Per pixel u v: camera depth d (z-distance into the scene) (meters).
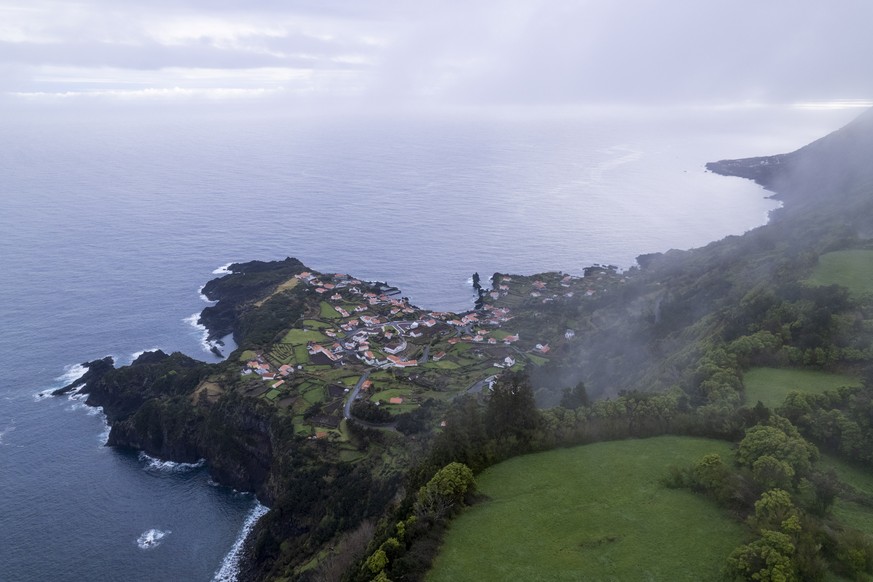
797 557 34.62
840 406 53.31
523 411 56.97
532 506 46.12
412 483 56.84
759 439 46.62
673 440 53.94
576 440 55.25
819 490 41.47
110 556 89.69
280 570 83.31
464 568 40.00
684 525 41.69
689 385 64.12
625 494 46.31
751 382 61.72
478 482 50.31
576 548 40.62
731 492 43.03
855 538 35.84
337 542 81.06
